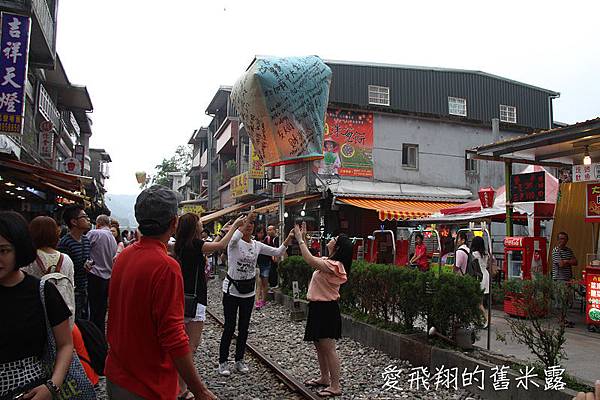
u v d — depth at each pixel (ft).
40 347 8.21
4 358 7.82
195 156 151.94
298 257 40.06
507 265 36.52
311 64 33.47
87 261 20.63
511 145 33.91
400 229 48.88
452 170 69.77
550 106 82.38
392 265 26.17
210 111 108.68
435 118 68.90
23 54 34.32
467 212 46.01
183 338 8.59
